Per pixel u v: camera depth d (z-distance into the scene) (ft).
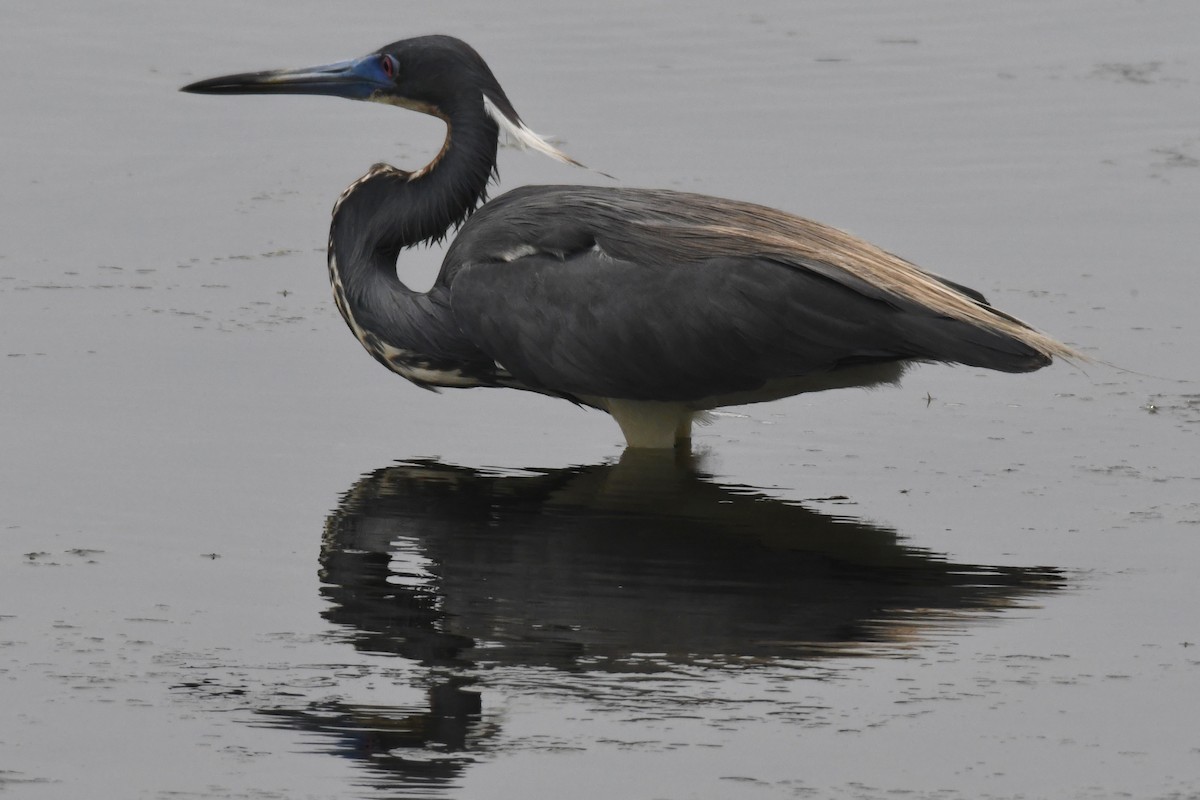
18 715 33.22
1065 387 52.65
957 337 44.55
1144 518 43.24
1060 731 32.68
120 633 36.73
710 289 46.11
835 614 37.96
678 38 86.28
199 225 65.10
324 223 65.67
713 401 48.29
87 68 80.69
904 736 32.55
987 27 88.89
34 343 54.13
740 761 31.63
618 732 32.78
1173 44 86.28
